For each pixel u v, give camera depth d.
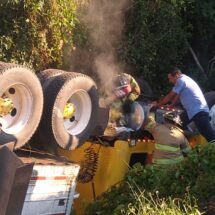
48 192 5.77
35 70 9.02
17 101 6.06
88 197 6.93
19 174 5.16
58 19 9.18
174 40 11.27
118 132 7.18
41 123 6.31
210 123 8.69
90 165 6.98
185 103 8.42
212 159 6.30
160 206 5.48
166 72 11.36
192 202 5.90
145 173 6.66
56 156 6.35
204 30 12.22
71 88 6.46
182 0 11.23
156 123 7.51
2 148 5.13
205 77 12.04
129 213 5.65
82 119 6.75
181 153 7.25
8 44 8.62
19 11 8.73
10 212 5.12
